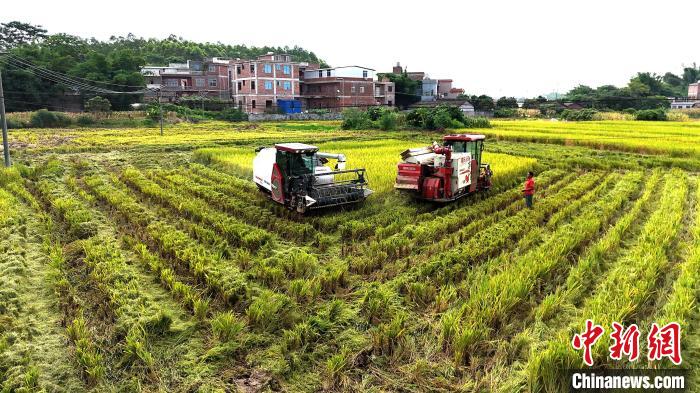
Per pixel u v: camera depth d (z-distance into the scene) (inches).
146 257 441.1
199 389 276.5
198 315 346.0
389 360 307.7
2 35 3661.4
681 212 590.9
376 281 412.2
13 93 2284.7
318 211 625.0
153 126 2210.9
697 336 320.8
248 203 671.1
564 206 663.8
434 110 2017.7
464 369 296.8
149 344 315.0
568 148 1365.7
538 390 271.7
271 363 303.4
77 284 408.2
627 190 741.3
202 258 433.4
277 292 393.7
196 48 4749.0
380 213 619.5
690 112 2797.7
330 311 356.8
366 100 3181.6
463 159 662.5
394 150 1159.6
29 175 872.9
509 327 331.3
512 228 536.7
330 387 284.4
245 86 2878.9
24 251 470.0
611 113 2682.1
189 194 721.0
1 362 294.2
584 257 462.3
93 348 309.0
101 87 2573.8
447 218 587.2
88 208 647.1
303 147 625.6
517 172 879.7
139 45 4990.2
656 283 397.4
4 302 361.1
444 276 411.8
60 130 1936.5
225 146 1389.0
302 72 3321.9
